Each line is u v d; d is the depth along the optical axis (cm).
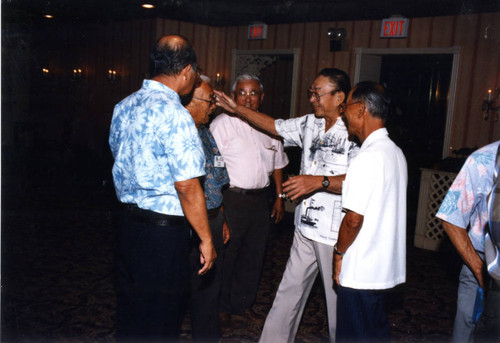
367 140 183
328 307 223
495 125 609
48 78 884
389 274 181
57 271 363
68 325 273
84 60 923
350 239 176
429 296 359
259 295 339
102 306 303
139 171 169
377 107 180
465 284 176
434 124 753
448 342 281
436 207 492
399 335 289
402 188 185
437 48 648
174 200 173
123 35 885
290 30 795
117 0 734
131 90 887
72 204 596
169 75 176
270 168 292
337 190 210
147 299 176
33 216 525
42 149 850
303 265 233
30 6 793
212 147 237
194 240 226
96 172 806
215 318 241
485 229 135
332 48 744
